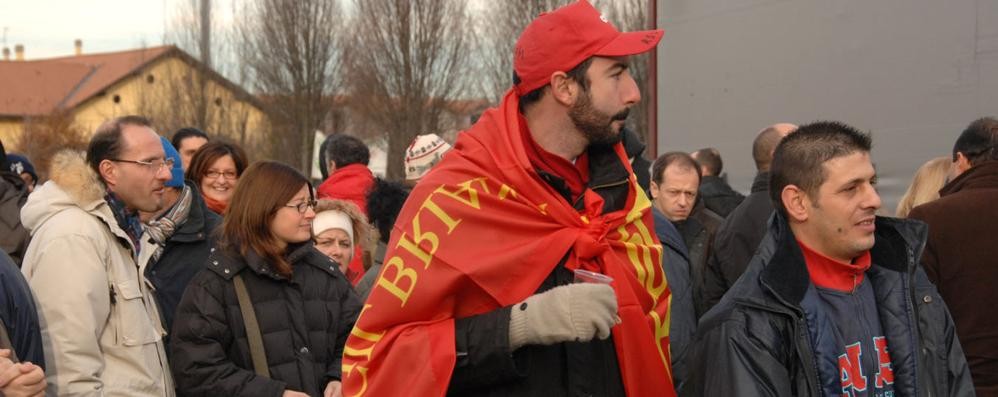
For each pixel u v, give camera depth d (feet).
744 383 7.75
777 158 8.46
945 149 14.19
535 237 7.34
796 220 8.31
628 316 7.50
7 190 15.79
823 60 16.22
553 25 7.52
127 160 12.11
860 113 15.58
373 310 7.28
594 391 7.43
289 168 11.88
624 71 7.57
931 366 8.22
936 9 14.32
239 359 11.43
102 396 10.83
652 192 16.29
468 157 7.61
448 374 6.90
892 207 15.06
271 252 11.51
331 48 104.42
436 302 7.14
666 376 7.69
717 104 18.70
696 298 13.89
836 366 7.95
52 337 10.62
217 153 16.43
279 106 104.06
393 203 14.02
